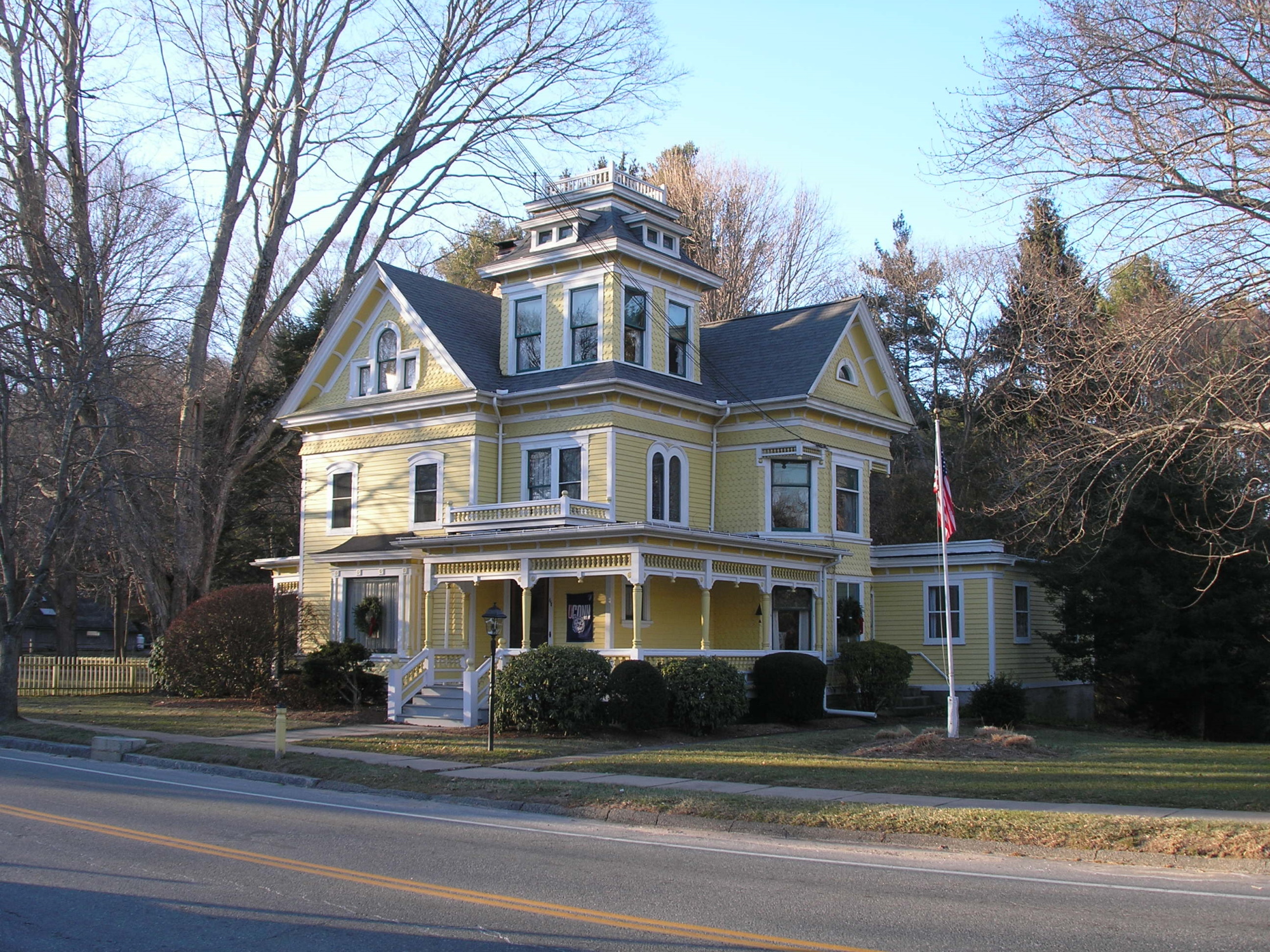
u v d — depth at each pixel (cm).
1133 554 2817
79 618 6581
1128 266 1518
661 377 2927
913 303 5212
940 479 2092
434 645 2812
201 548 3269
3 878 943
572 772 1661
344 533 3106
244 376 3397
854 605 3089
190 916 822
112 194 2797
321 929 788
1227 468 1689
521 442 2867
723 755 1855
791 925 805
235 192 3309
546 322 2934
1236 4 1380
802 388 2928
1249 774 1593
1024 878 992
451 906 855
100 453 2514
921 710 3053
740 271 5353
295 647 2977
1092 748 2028
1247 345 1516
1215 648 2723
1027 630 3309
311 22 3322
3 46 2853
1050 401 2139
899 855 1111
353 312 3119
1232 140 1398
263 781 1675
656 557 2366
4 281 2472
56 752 2019
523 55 3297
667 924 805
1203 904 887
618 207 3016
